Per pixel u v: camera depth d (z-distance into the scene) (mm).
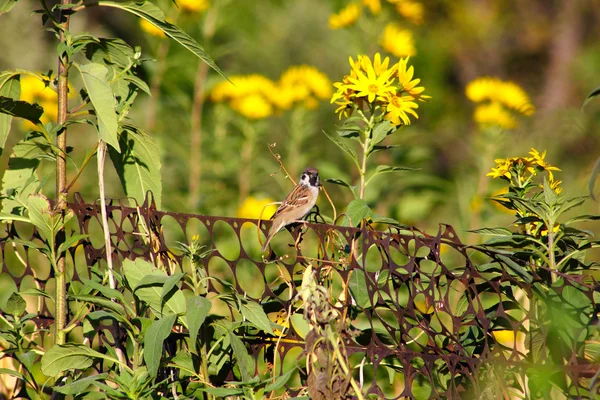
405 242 6887
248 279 13336
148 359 6648
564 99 30359
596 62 29969
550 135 17750
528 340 6996
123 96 8195
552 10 32250
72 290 8227
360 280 7258
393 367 7461
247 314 6973
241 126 17328
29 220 7660
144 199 8344
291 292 7340
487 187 15953
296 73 17062
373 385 6812
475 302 8062
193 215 7566
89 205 7973
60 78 7895
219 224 15930
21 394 8156
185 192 16672
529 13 32281
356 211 7473
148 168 8336
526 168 7914
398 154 15844
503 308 7086
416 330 9992
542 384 6570
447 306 6816
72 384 6812
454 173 21172
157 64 16766
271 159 19156
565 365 6438
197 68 17141
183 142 17094
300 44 25188
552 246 7109
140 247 7996
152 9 7781
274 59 24969
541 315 7062
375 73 8547
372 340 6895
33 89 14414
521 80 32406
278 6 25641
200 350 7367
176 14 16797
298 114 17266
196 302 6695
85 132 18797
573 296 6535
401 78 8531
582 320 6508
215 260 14023
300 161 17344
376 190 15320
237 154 17688
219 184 17219
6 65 21500
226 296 7031
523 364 6609
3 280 13516
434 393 6723
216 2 17312
